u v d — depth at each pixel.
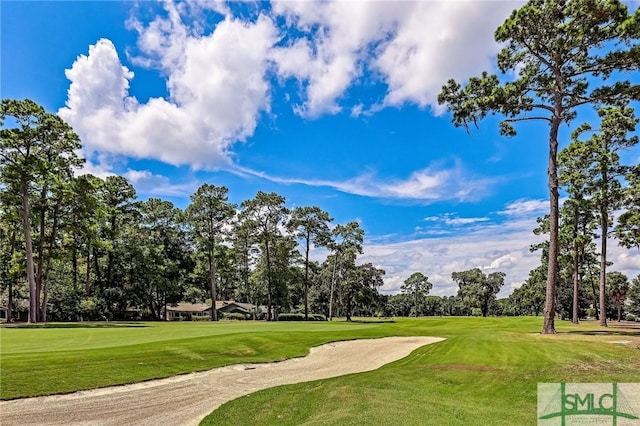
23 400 8.91
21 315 53.38
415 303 111.75
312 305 80.38
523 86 20.11
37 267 40.28
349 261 64.38
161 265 53.78
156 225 56.72
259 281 58.53
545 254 53.97
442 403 8.68
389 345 21.58
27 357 12.24
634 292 80.94
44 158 35.44
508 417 7.67
